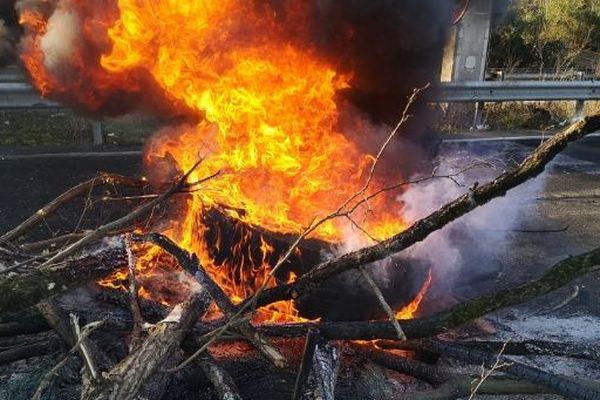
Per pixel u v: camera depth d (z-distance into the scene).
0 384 2.48
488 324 3.33
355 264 2.48
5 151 6.70
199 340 2.29
